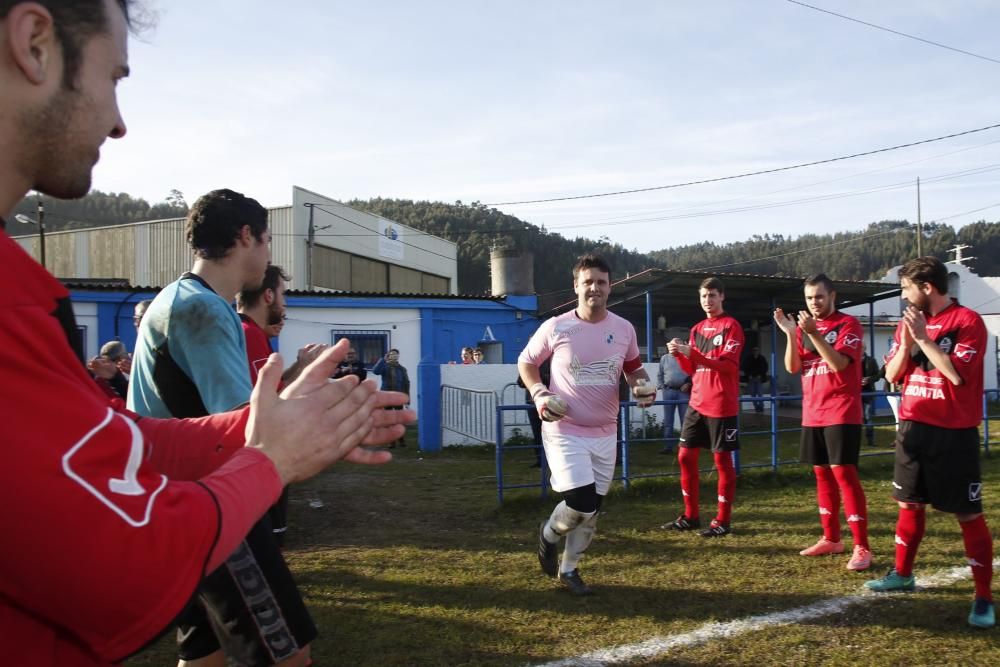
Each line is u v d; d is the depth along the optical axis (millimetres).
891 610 4074
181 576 785
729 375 5789
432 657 3551
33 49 880
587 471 4336
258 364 3086
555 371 4496
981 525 3910
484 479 9031
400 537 6020
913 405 4148
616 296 15445
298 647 2098
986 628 3779
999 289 33750
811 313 5168
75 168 964
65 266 33719
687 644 3643
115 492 765
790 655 3490
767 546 5492
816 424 5102
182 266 31562
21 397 739
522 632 3855
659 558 5215
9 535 714
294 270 28453
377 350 17891
